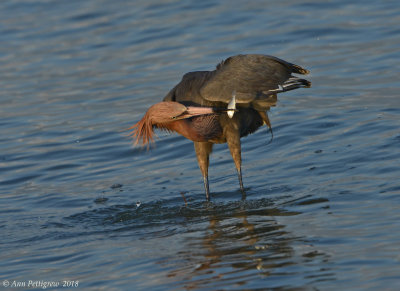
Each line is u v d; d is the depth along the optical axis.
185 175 13.77
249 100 10.93
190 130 11.51
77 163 15.07
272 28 24.09
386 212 9.77
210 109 11.11
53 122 17.94
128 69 21.91
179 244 9.67
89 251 9.88
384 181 11.30
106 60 23.14
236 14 26.33
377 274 7.54
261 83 11.28
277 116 16.53
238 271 8.17
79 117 18.16
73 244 10.35
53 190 13.47
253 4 27.50
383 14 24.28
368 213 9.85
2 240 10.84
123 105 18.73
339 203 10.55
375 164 12.27
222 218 10.84
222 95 11.02
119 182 13.66
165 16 27.25
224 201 11.84
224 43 22.98
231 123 11.80
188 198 12.31
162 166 14.48
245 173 13.25
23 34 27.06
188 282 8.03
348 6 25.80
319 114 16.12
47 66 23.16
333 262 8.06
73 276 8.77
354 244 8.60
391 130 14.09
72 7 30.25
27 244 10.56
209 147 12.23
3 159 15.63
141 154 15.34
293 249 8.71
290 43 22.34
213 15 26.58
